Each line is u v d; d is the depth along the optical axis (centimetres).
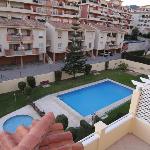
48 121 406
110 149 905
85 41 4275
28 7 4534
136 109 975
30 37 3416
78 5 5675
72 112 2220
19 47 3375
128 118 979
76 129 1619
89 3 6000
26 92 2328
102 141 855
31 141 338
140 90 939
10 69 3244
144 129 963
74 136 1563
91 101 2723
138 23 9162
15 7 4284
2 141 371
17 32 3338
